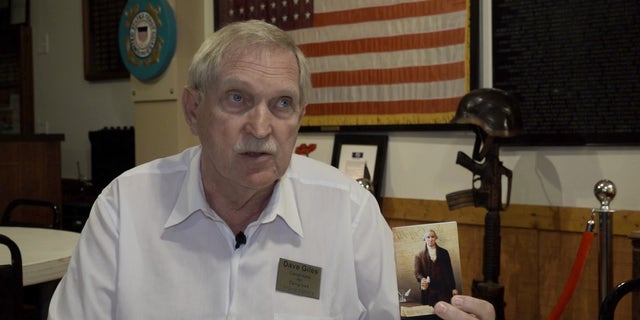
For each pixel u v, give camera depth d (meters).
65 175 4.92
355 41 3.16
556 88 2.64
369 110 3.14
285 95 1.20
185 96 1.31
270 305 1.32
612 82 2.53
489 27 2.84
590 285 2.64
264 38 1.20
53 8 4.89
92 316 1.29
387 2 3.06
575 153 2.65
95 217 1.36
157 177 1.40
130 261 1.31
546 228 2.71
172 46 3.46
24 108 5.08
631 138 2.50
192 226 1.34
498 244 2.50
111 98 4.59
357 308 1.41
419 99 2.99
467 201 2.53
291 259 1.36
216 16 3.60
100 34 4.56
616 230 2.56
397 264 1.37
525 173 2.77
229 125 1.19
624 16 2.49
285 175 1.42
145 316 1.29
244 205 1.34
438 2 2.93
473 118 2.35
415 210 3.04
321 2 3.26
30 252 2.18
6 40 5.15
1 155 3.97
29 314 2.82
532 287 2.77
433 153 3.00
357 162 3.15
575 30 2.59
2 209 3.98
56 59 4.90
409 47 3.01
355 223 1.43
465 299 1.33
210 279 1.32
